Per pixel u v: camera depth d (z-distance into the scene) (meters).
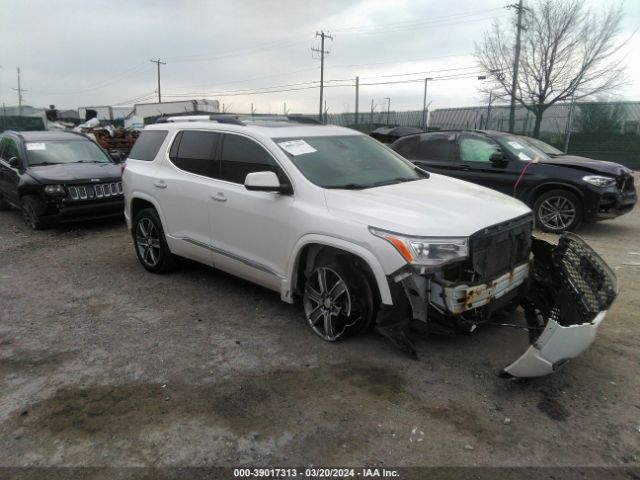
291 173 4.31
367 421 3.14
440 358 3.87
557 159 8.60
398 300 3.58
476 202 4.05
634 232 8.38
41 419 3.21
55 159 9.43
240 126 4.89
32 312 4.97
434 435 3.01
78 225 9.24
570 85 27.30
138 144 6.27
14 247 7.66
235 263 4.85
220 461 2.82
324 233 3.89
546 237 8.01
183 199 5.28
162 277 5.96
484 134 8.98
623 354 3.93
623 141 22.45
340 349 4.04
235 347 4.13
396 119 32.94
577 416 3.18
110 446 2.95
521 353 3.95
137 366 3.86
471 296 3.50
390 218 3.63
